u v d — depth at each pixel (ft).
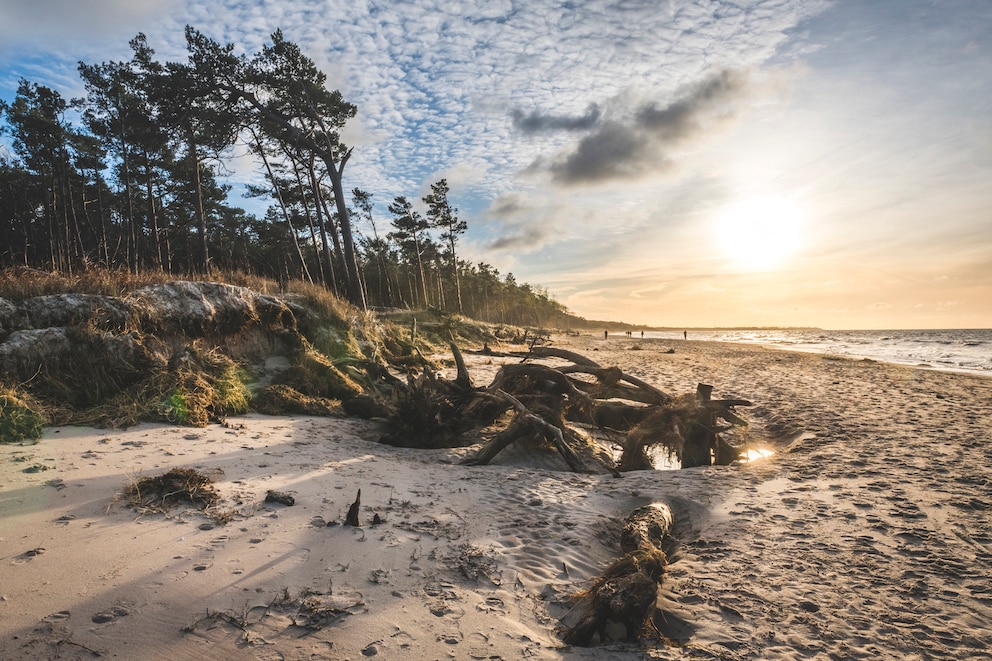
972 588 12.47
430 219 217.36
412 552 13.61
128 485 16.10
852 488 19.95
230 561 12.30
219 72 85.87
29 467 17.16
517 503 18.65
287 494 16.38
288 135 94.84
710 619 11.27
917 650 10.13
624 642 10.37
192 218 132.77
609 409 35.32
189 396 26.71
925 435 28.73
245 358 35.17
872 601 11.96
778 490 20.24
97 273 32.63
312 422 29.84
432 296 255.09
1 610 9.76
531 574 13.07
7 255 107.96
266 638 9.66
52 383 24.50
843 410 37.88
